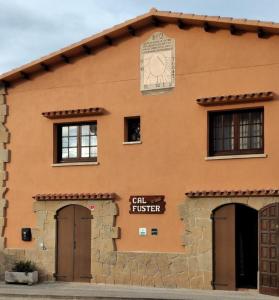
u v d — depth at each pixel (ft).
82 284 67.97
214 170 63.46
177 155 65.41
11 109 74.38
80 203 69.62
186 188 64.59
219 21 62.69
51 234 70.74
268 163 60.95
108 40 69.41
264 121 61.41
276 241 58.54
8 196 73.56
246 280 66.49
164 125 66.33
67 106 71.56
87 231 69.10
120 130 68.49
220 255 62.44
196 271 63.26
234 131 63.57
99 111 69.10
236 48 63.46
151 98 67.26
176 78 66.13
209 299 56.03
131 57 68.69
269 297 57.47
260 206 60.44
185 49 65.98
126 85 68.69
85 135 71.10
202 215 63.41
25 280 68.64
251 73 62.54
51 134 72.02
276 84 61.26
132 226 66.90
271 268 58.75
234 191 61.41
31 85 73.61
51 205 71.00
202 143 64.23
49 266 70.54
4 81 74.18
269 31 61.62
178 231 64.54
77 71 71.36
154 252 65.41
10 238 72.95
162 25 67.26
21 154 73.41
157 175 66.18
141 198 66.59
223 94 63.67
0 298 61.36
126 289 63.62
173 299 56.34
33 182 72.49
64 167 71.05
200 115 64.59
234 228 61.93
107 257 67.67
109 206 67.97
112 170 68.49
